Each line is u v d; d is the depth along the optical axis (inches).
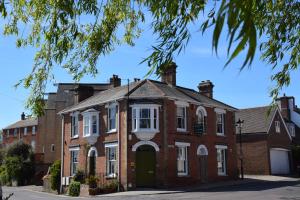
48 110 2241.6
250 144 1734.7
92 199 1034.7
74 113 1488.7
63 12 241.1
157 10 192.5
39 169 2025.1
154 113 1254.3
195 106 1365.7
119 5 273.1
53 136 2214.6
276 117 1807.3
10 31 265.1
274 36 239.3
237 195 943.0
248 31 104.3
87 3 250.5
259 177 1574.8
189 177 1286.9
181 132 1294.3
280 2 221.5
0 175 2065.7
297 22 229.0
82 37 273.0
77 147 1440.7
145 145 1244.5
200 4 177.2
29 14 261.3
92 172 1366.9
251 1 109.0
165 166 1224.8
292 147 1878.7
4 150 2233.0
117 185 1214.9
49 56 258.2
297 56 265.9
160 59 191.9
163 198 944.9
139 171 1234.6
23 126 2935.5
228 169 1448.1
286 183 1267.2
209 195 968.9
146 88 1300.4
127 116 1252.5
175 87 1434.5
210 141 1396.4
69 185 1279.5
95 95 1549.0
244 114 1860.2
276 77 279.9
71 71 277.4
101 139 1342.3
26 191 1520.7
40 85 263.0
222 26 103.4
